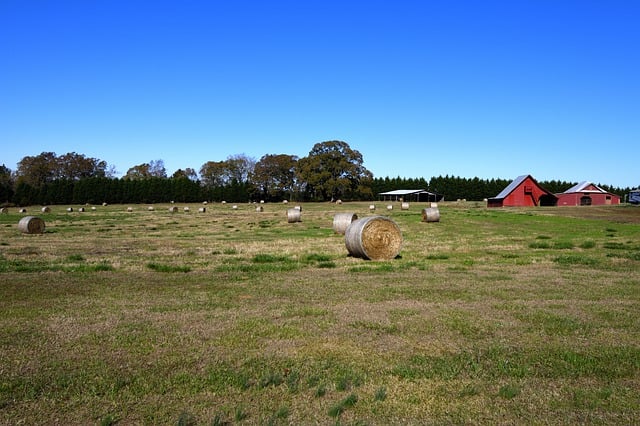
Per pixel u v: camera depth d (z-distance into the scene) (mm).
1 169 129625
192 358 6449
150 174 145750
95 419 4793
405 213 52844
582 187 83938
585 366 6152
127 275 13172
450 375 5863
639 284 11688
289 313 8797
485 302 9688
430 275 13203
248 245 21891
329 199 116312
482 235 27359
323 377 5805
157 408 5023
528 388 5523
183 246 21500
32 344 7012
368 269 14352
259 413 4910
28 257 17219
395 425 4676
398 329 7770
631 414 4895
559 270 14070
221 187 117750
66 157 131500
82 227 35688
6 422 4719
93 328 7824
